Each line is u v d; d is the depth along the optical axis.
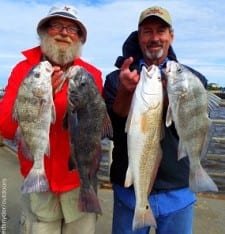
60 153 1.13
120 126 1.13
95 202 1.02
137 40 1.19
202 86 1.01
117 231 1.18
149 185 1.03
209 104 1.07
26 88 1.00
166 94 1.03
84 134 1.01
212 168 2.78
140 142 1.00
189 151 1.01
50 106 1.00
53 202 1.18
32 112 1.00
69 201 1.17
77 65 1.10
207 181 0.98
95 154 1.03
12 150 3.08
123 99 1.04
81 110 0.99
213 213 1.84
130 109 1.01
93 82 1.01
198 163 1.01
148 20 1.11
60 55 1.12
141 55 1.18
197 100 1.00
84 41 1.18
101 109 1.03
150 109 0.99
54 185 1.14
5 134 1.10
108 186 2.17
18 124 1.03
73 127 0.99
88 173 1.03
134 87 1.01
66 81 1.07
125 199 1.15
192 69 1.16
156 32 1.12
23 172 1.15
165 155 1.12
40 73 0.99
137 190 1.01
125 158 1.15
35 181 1.00
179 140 1.04
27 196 1.20
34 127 1.00
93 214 1.23
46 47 1.13
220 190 2.38
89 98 1.00
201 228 1.67
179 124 0.99
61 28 1.12
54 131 1.12
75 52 1.14
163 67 1.10
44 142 1.01
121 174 1.15
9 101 1.10
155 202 1.12
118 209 1.18
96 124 1.02
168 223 1.15
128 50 1.18
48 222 1.19
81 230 1.21
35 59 1.16
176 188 1.14
